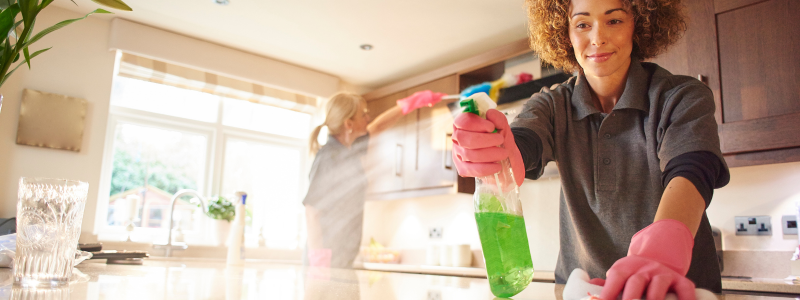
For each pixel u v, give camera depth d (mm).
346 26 3258
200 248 3424
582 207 991
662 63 2354
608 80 973
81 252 1021
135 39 3312
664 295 448
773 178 2311
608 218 956
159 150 3648
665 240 535
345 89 4285
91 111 3197
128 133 3539
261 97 3869
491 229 593
